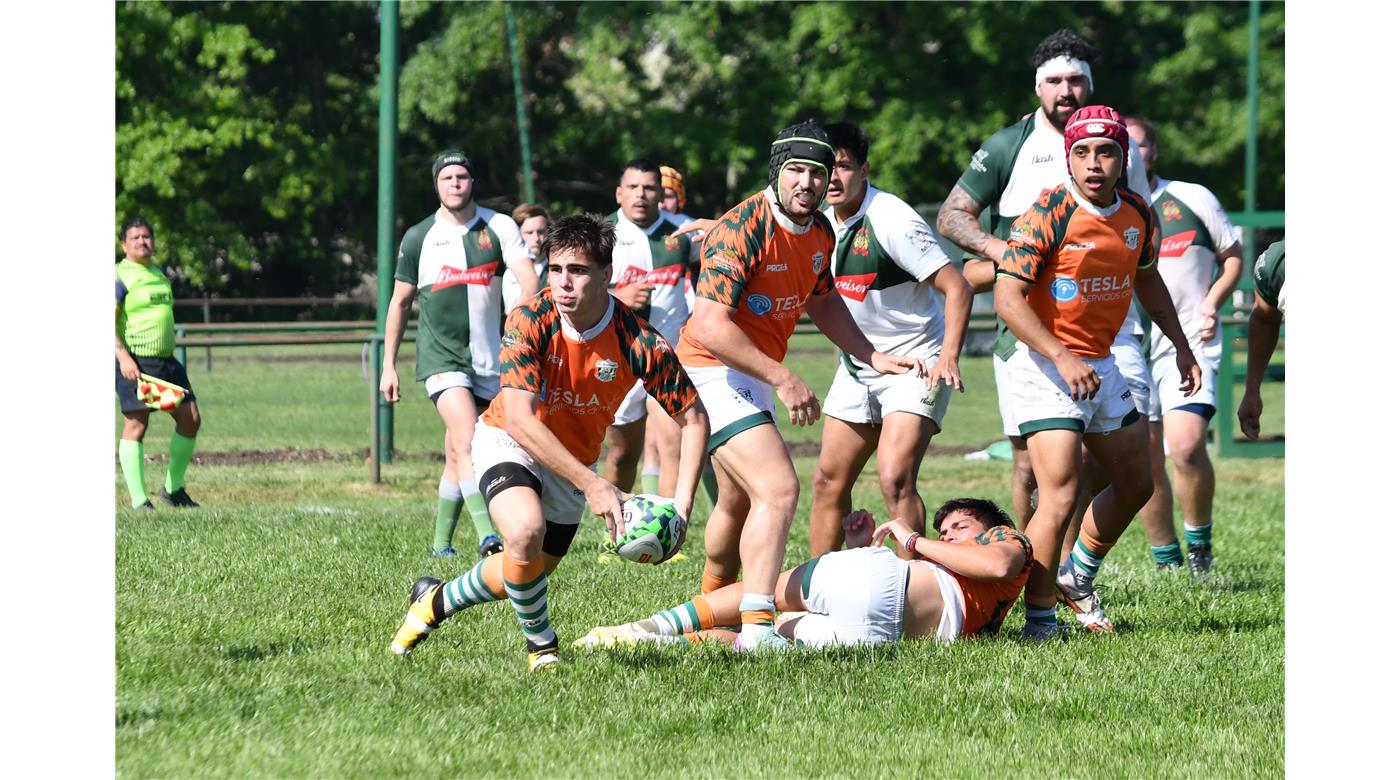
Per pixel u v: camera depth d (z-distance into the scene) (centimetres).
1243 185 12100
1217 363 2995
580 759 1540
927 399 2297
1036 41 11688
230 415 6084
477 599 1948
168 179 11531
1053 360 2061
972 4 11656
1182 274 3009
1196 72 11869
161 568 2712
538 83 13250
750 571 1998
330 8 12900
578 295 1794
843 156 2284
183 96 11981
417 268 3158
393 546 3092
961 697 1784
